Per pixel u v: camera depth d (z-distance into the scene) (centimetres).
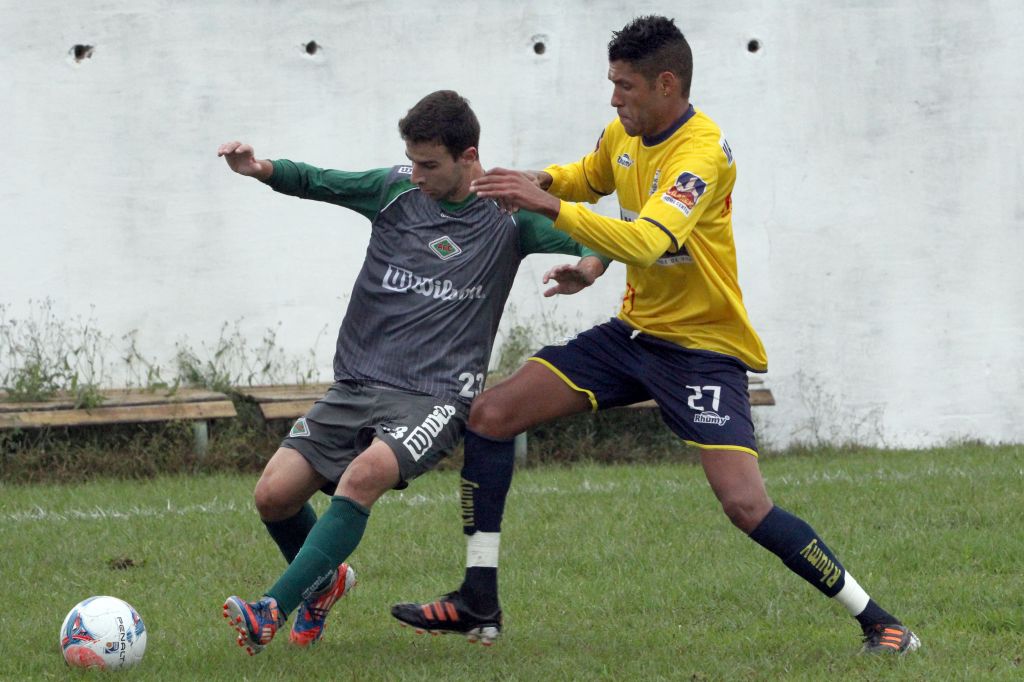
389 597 2166
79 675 1694
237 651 1816
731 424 1756
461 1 3984
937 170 4138
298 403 3641
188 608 2091
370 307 1803
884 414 4166
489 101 4022
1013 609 2030
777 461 3734
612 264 4072
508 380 1819
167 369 3881
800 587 2200
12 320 3781
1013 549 2416
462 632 1781
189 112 3869
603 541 2556
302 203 3944
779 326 4125
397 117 3978
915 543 2492
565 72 4047
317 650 1827
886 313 4150
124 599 2161
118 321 3853
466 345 1786
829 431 4138
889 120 4119
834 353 4144
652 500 2973
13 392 3588
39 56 3778
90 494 3150
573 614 2061
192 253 3891
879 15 4091
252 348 3934
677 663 1764
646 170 1769
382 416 1745
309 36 3922
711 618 2044
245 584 2273
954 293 4166
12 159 3778
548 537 2612
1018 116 4153
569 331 4047
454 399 1769
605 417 3856
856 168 4116
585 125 4069
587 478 3334
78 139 3812
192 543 2575
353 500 1684
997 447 3912
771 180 4094
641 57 1700
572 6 4031
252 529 2686
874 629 1795
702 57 4053
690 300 1778
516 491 3120
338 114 3953
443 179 1744
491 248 1788
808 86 4088
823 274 4128
